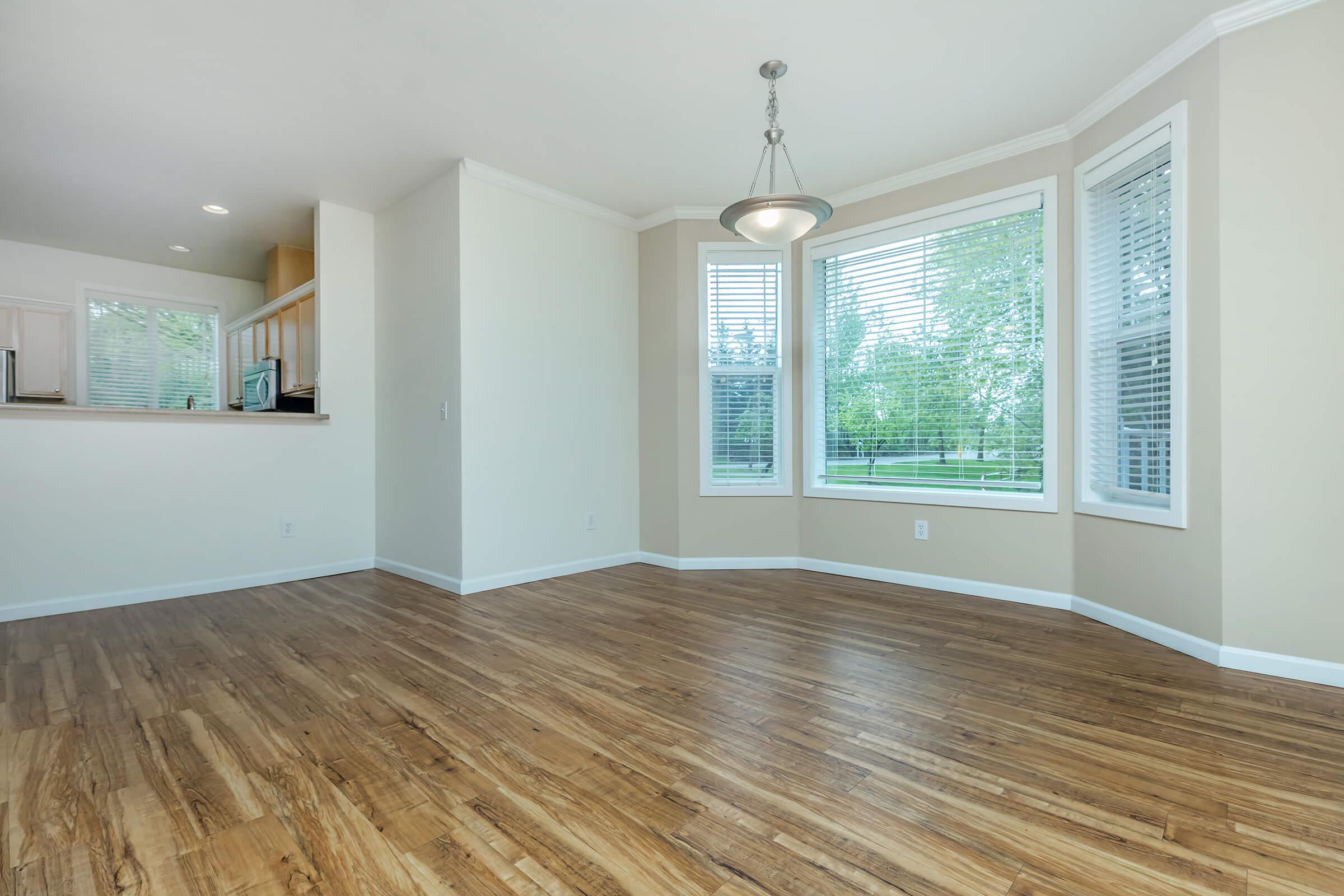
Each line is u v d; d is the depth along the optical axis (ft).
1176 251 8.87
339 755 6.15
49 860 4.58
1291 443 7.88
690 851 4.67
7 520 10.98
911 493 13.01
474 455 12.66
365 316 14.89
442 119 10.55
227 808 5.26
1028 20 8.12
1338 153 7.55
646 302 15.69
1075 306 10.90
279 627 10.44
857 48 8.68
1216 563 8.42
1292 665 7.91
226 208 14.47
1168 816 5.06
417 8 7.75
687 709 7.19
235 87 9.47
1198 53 8.54
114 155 11.73
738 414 14.97
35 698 7.55
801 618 10.84
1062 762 5.94
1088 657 8.80
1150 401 9.66
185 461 12.72
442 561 13.04
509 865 4.51
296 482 14.05
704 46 8.61
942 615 10.91
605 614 11.11
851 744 6.31
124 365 18.66
